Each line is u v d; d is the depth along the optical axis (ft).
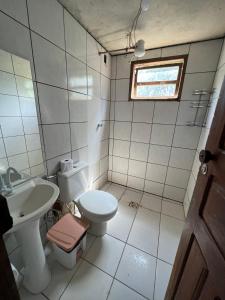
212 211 1.94
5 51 2.89
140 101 6.74
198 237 2.17
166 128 6.61
